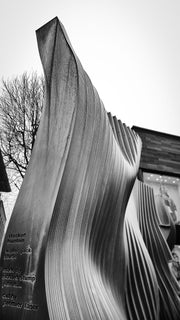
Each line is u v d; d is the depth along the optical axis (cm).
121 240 159
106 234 138
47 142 99
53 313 76
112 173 136
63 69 99
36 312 75
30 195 93
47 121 103
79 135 97
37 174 96
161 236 246
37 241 83
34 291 77
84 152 102
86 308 91
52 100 103
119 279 152
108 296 120
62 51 99
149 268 184
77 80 95
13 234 91
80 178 101
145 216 250
